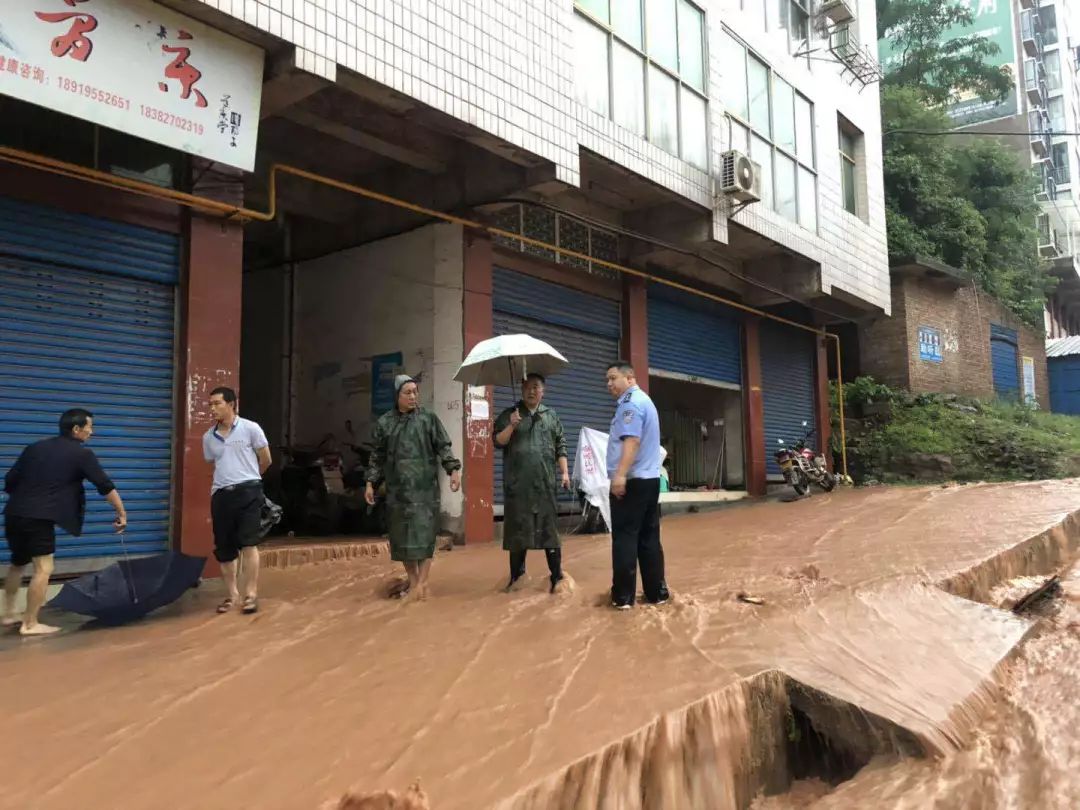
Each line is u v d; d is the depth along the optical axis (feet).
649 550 17.74
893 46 96.68
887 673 13.44
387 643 14.98
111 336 22.30
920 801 10.48
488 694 11.94
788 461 47.73
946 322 67.56
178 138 19.74
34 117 21.30
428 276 31.89
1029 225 89.25
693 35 37.32
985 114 121.49
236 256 24.32
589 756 9.62
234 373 23.99
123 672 13.47
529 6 28.12
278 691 12.35
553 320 36.11
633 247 39.27
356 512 32.01
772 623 15.93
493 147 27.27
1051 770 10.97
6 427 20.38
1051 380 91.76
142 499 22.52
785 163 44.06
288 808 8.57
